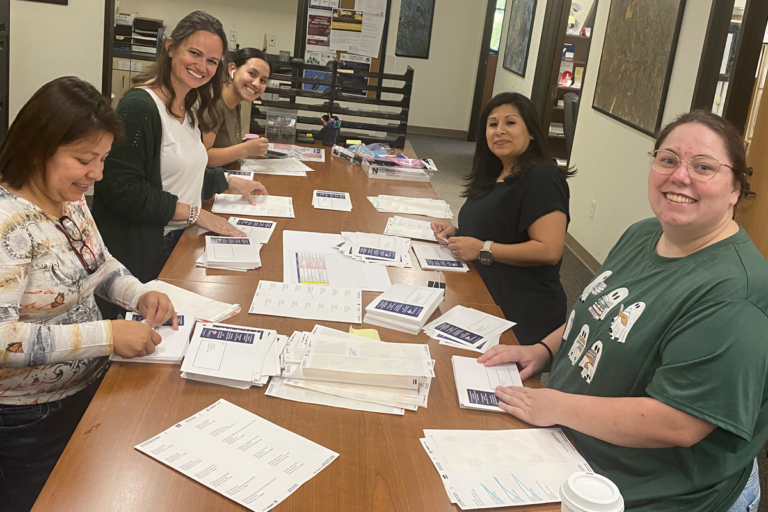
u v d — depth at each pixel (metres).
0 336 1.35
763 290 1.18
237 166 3.36
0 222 1.38
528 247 2.29
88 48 4.71
